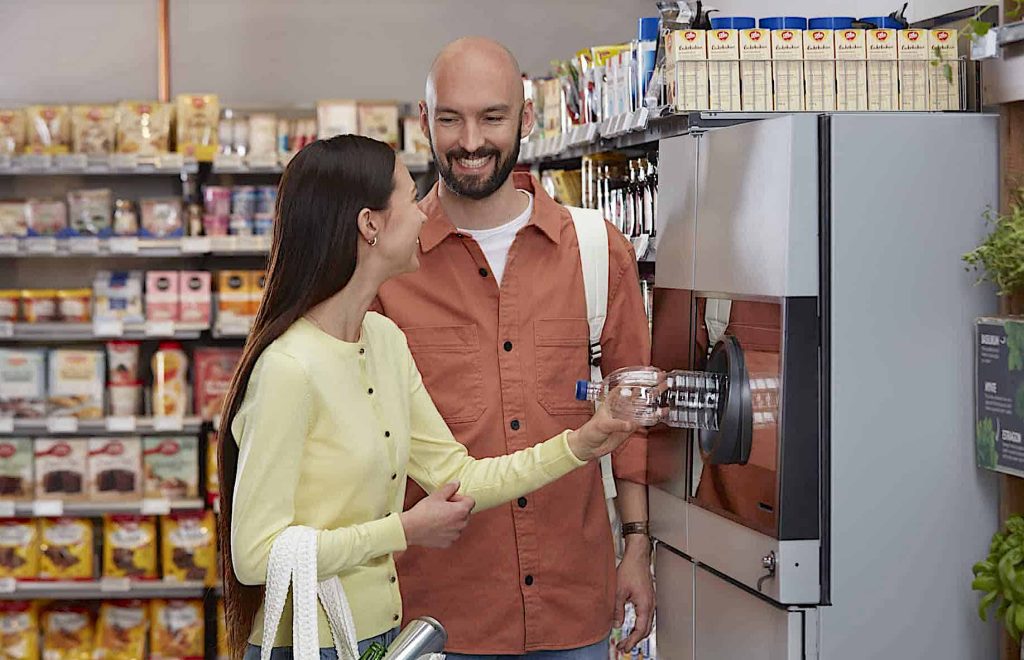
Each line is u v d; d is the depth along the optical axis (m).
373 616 2.17
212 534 5.96
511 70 2.65
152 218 5.98
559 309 2.78
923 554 2.45
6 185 6.21
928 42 2.74
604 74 3.70
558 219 2.80
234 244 5.88
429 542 2.13
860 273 2.41
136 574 5.94
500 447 2.73
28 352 5.92
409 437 2.30
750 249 2.51
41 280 6.29
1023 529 2.38
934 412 2.46
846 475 2.41
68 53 6.21
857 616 2.43
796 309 2.38
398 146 6.14
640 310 2.89
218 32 6.26
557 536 2.75
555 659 2.77
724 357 2.59
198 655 5.94
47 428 5.86
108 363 6.04
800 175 2.38
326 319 2.14
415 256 2.21
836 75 2.76
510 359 2.74
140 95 6.25
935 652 2.46
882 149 2.42
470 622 2.73
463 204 2.76
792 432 2.38
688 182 2.84
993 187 2.48
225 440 2.13
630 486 3.02
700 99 2.75
